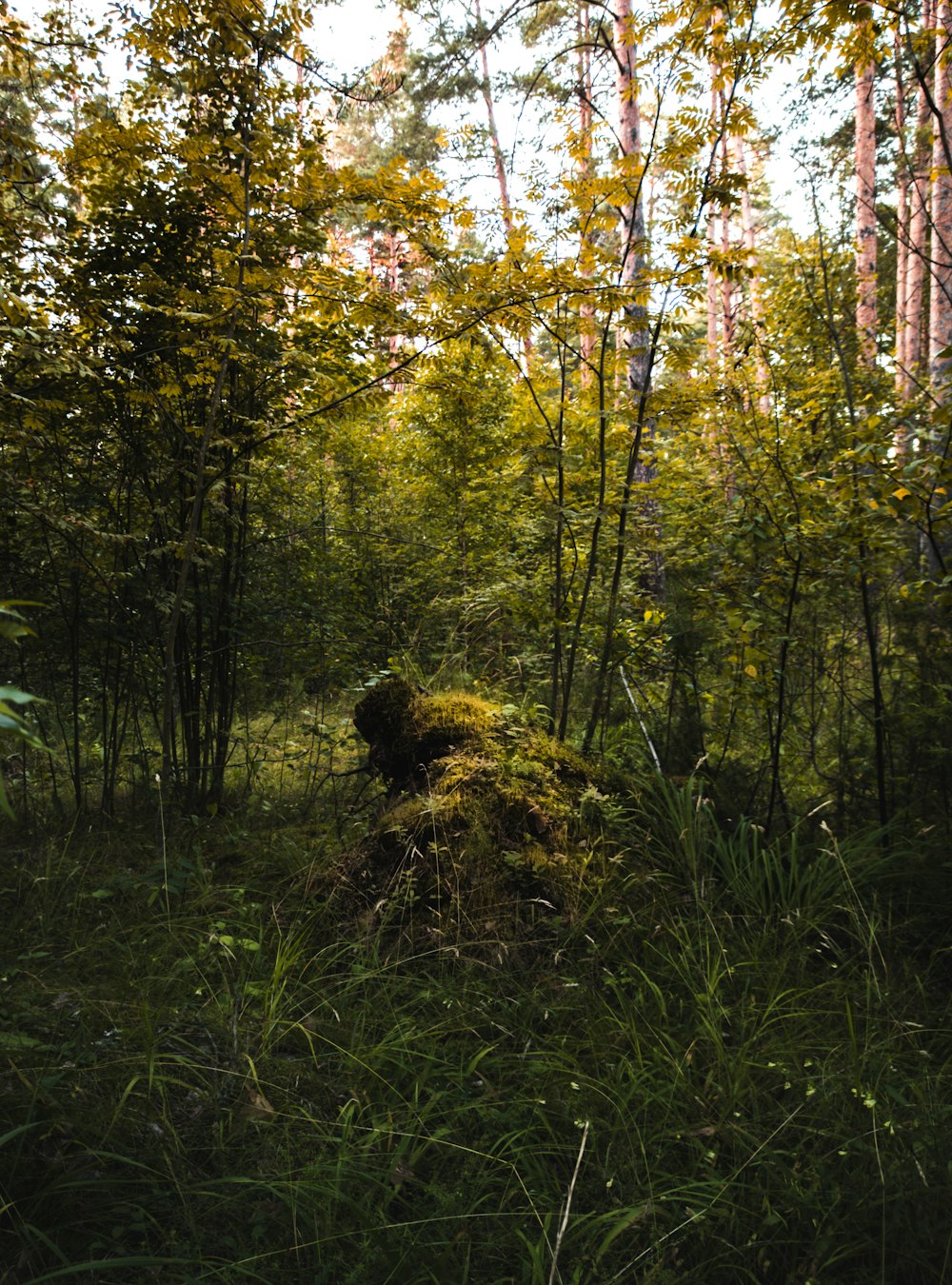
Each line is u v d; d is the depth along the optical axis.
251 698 6.01
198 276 4.55
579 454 4.87
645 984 2.75
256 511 5.53
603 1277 1.70
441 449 7.62
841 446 4.39
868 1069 2.27
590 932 3.08
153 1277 1.65
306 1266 1.71
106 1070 2.21
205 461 4.35
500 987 2.77
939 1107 2.11
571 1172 2.01
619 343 4.61
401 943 3.07
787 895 3.24
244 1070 2.31
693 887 3.25
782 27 3.79
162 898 3.50
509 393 7.42
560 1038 2.49
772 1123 2.11
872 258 8.79
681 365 4.30
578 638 4.31
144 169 4.38
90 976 2.88
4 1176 1.78
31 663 4.98
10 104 4.65
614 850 3.47
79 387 4.21
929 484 3.50
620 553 4.33
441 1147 2.07
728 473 4.83
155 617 4.80
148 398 4.30
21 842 4.35
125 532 4.71
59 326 4.27
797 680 4.50
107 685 4.99
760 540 3.92
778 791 4.02
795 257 6.30
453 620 5.93
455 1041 2.49
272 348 4.75
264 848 4.24
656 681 4.71
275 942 3.07
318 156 4.40
